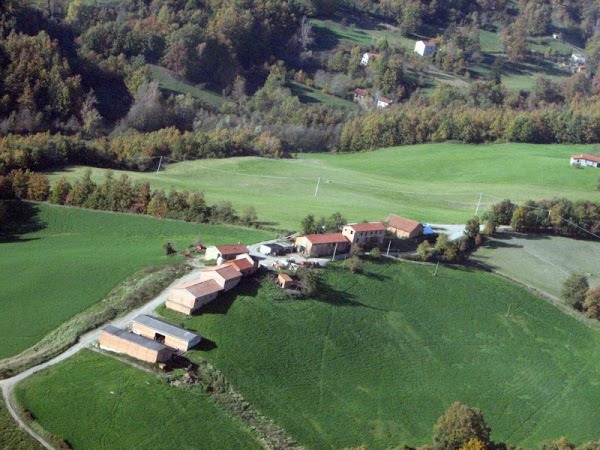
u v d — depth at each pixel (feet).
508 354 481.46
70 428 340.80
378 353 451.12
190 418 360.07
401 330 475.72
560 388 459.73
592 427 427.33
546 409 439.22
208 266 493.36
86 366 383.24
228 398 381.40
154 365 388.98
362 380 426.10
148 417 354.54
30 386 364.38
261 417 376.68
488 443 355.97
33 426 337.11
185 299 433.07
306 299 472.85
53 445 327.88
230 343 417.08
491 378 456.04
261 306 452.35
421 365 452.35
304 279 479.00
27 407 349.41
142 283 467.93
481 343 485.56
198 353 403.75
